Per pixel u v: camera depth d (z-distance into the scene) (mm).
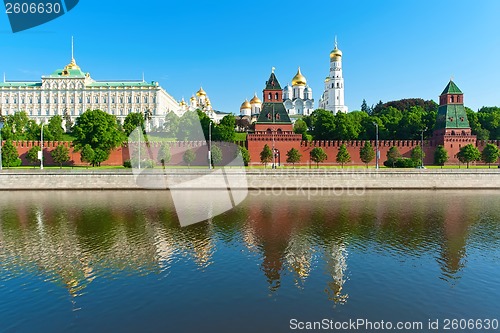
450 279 23359
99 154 87438
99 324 17797
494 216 42219
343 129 105562
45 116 177500
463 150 90625
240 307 19484
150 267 25203
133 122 124875
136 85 179875
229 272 24312
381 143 97750
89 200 53969
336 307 19562
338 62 166750
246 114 192625
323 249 29375
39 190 65250
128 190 64938
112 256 27547
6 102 177750
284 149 95375
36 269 24875
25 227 36719
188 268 25031
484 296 21000
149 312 18953
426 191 65125
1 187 64938
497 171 67500
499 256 27891
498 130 112812
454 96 98062
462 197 57594
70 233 34281
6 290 21516
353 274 24078
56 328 17484
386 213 43969
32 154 89688
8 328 17453
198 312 18969
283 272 24422
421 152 89875
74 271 24484
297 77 186250
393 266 25594
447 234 34094
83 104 177875
